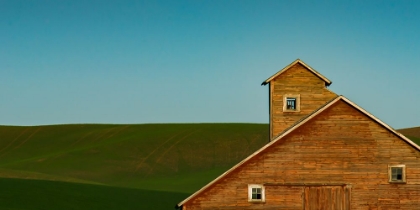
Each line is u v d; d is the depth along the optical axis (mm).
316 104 46500
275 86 46656
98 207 55562
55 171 110562
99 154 121812
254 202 39781
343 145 40406
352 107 40688
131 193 69000
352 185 40062
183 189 90562
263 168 40094
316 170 40156
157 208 58812
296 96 46562
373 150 40406
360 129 40562
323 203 39938
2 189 57750
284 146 40312
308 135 40438
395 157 40375
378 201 40031
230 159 120250
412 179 40188
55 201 55344
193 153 122188
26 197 55094
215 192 39844
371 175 40188
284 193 39969
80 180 94938
